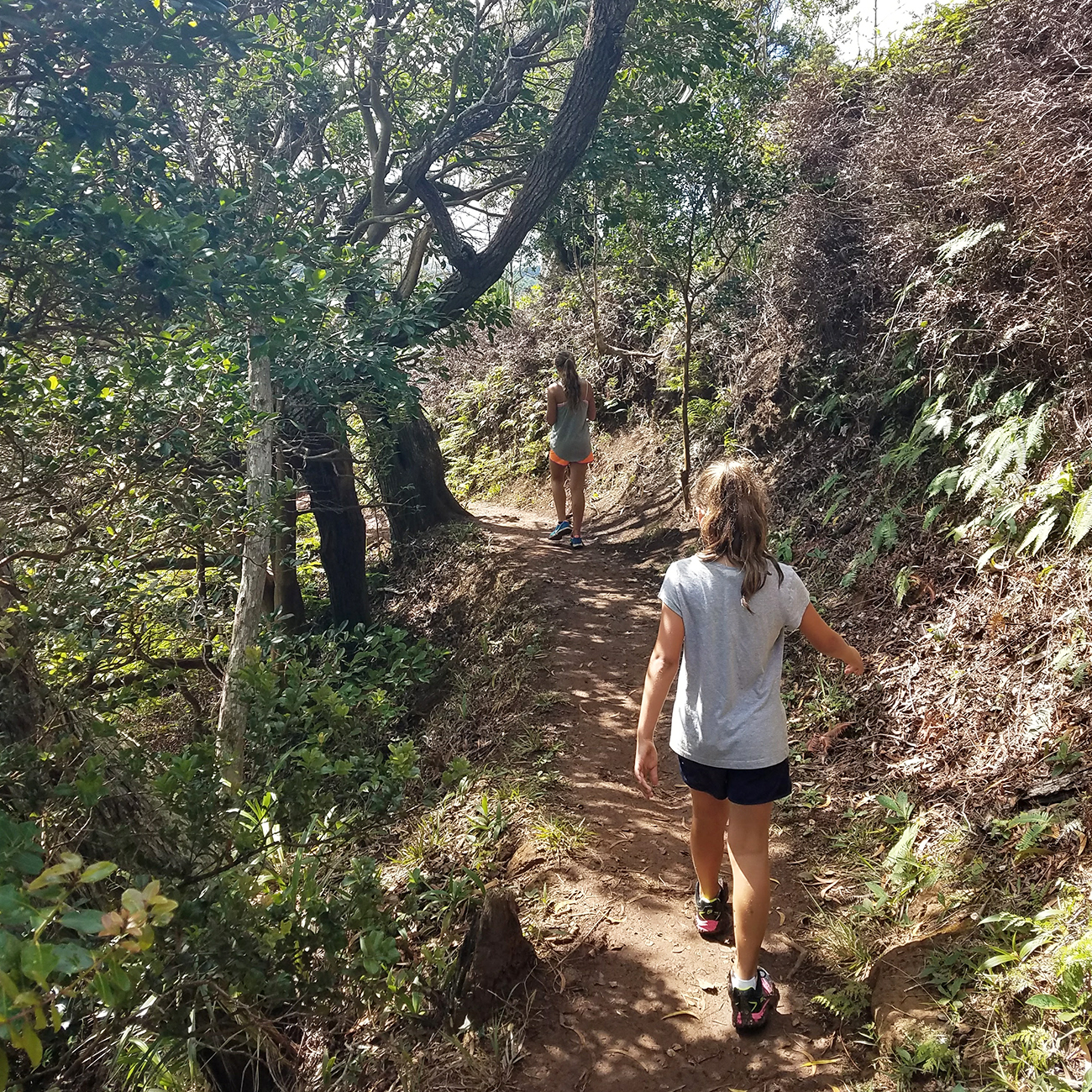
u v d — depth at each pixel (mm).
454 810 4691
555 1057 2816
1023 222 4688
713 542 2701
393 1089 2887
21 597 3939
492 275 7598
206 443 4719
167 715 6914
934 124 5441
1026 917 2676
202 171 6059
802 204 7066
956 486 4816
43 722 3109
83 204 2809
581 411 8641
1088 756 3197
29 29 2510
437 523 10922
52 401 3744
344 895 3320
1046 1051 2250
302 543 9797
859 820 3701
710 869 3107
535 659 6562
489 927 3113
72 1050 2766
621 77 8336
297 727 3672
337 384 5684
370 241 8555
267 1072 3287
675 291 9227
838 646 2756
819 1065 2607
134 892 1488
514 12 8844
